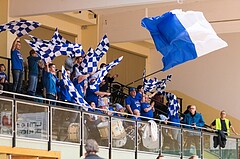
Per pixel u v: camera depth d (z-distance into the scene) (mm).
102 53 21953
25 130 17797
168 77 26547
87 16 28391
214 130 25594
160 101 28297
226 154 25875
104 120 20422
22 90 20891
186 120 25812
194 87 32625
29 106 17953
